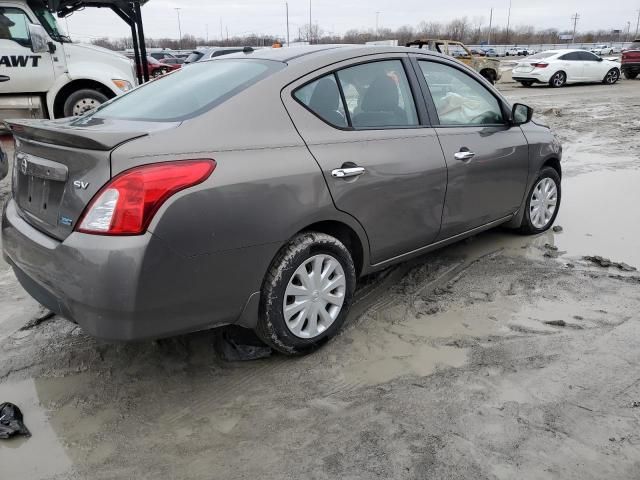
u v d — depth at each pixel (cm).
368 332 326
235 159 251
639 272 410
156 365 295
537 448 229
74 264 228
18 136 280
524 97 1741
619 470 216
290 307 283
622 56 2505
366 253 321
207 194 238
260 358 300
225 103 266
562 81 2109
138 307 228
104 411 259
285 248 275
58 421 252
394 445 232
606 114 1328
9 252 282
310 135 284
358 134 306
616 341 311
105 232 224
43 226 256
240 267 255
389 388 272
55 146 247
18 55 923
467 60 2231
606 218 545
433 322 337
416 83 353
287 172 266
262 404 262
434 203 352
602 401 258
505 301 363
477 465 220
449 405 257
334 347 310
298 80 290
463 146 370
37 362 298
